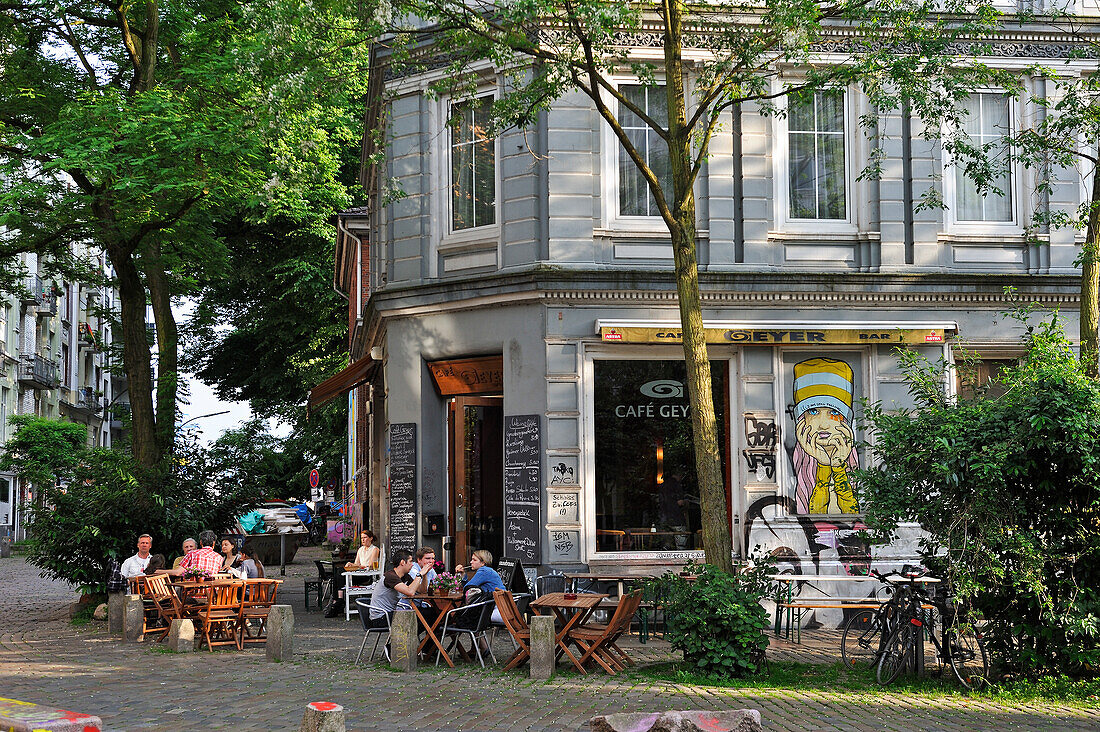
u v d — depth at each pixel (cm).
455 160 1642
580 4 1121
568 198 1549
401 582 1188
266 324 3744
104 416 7119
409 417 1623
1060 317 1617
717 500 1118
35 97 1738
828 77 1182
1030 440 1005
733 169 1585
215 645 1323
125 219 1716
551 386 1515
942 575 1077
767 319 1570
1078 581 1040
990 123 1652
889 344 1581
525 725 849
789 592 1185
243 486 1878
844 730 847
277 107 1355
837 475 1565
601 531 1527
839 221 1611
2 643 1369
